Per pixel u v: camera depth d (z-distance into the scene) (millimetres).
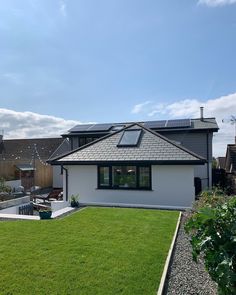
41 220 10430
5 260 6348
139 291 5000
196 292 4973
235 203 4773
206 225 4332
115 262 6242
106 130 25125
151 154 15383
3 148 35938
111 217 10727
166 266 6016
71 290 5027
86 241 7711
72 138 26359
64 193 16656
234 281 3537
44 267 5973
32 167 28078
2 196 17422
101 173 16219
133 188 15617
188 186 14812
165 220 10219
